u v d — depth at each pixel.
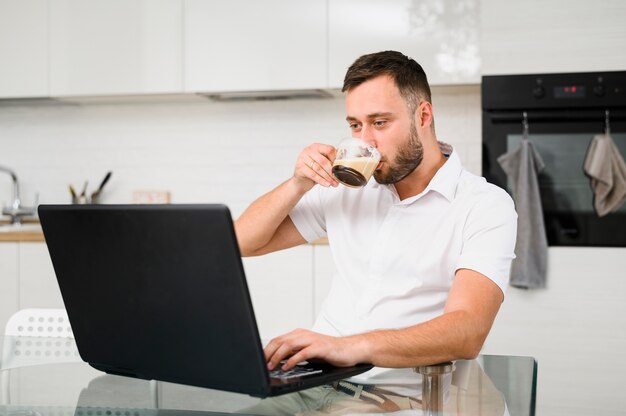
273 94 3.96
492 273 1.59
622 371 3.22
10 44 3.95
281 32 3.70
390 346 1.32
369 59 1.70
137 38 3.84
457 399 1.21
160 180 4.24
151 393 1.27
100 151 4.29
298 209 2.00
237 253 1.06
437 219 1.79
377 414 1.13
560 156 3.33
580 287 3.26
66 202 4.32
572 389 3.26
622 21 3.26
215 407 1.17
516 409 1.15
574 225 3.31
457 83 3.54
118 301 1.22
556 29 3.31
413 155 1.71
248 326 1.08
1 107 4.37
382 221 1.89
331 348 1.28
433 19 3.55
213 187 4.19
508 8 3.36
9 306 3.76
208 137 4.19
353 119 1.71
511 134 3.37
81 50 3.89
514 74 3.35
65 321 2.03
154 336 1.20
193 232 1.08
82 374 1.44
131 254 1.17
